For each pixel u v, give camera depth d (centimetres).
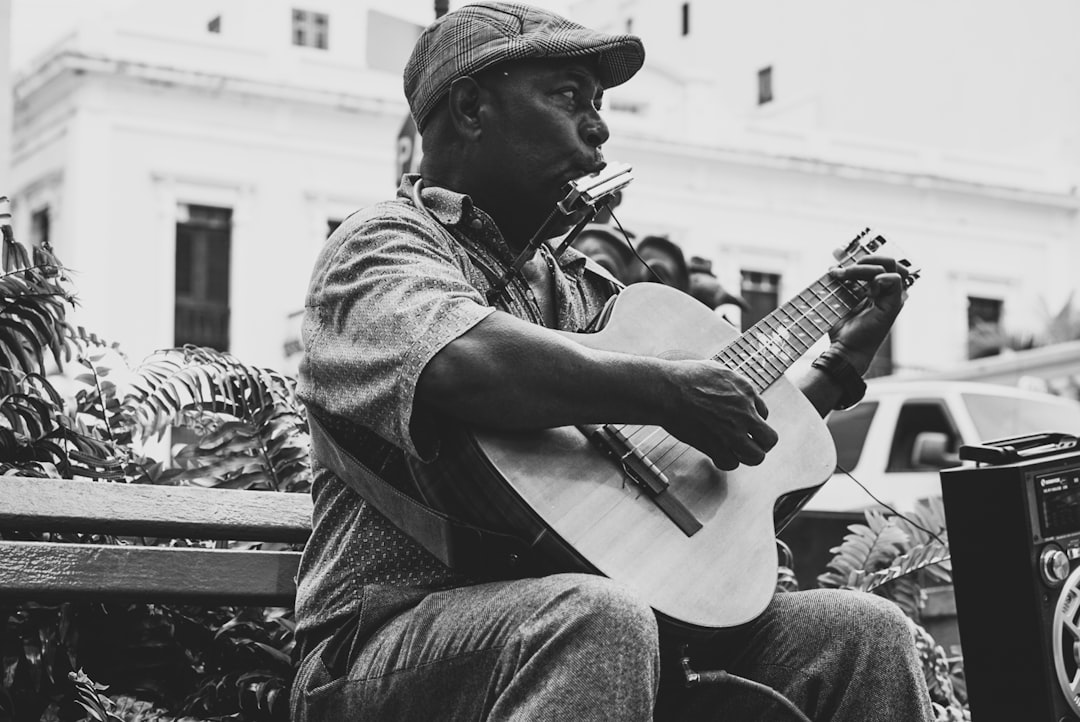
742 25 3506
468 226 206
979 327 2781
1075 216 2930
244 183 2222
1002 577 213
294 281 2252
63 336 249
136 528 208
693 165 2603
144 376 259
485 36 206
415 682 180
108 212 2122
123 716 214
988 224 2859
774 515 211
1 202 244
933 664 297
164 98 2172
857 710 192
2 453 233
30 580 197
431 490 187
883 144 2784
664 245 487
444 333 180
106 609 230
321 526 198
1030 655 211
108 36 2139
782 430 215
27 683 220
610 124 2550
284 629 239
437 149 211
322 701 189
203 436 263
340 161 2292
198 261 2202
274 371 269
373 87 2314
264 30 2428
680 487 198
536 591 174
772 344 222
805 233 2689
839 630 194
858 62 3328
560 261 223
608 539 188
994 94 3142
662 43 3669
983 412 1011
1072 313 2572
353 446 194
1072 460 218
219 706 230
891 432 1005
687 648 191
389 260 190
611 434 195
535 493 186
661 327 216
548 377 181
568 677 167
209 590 211
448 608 180
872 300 232
